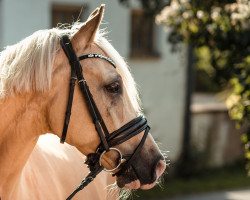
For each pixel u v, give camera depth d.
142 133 2.38
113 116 2.27
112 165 2.36
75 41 2.28
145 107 9.88
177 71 10.24
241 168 11.30
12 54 2.29
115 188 3.37
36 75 2.20
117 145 2.31
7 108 2.28
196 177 10.26
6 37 7.91
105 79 2.26
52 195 2.70
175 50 6.11
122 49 9.31
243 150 11.68
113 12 9.05
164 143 10.23
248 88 4.56
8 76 2.23
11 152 2.33
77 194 2.96
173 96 10.28
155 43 10.02
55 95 2.23
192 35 5.34
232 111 4.80
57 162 2.93
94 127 2.26
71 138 2.29
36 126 2.31
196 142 10.75
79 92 2.24
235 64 4.77
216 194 8.84
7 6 7.85
